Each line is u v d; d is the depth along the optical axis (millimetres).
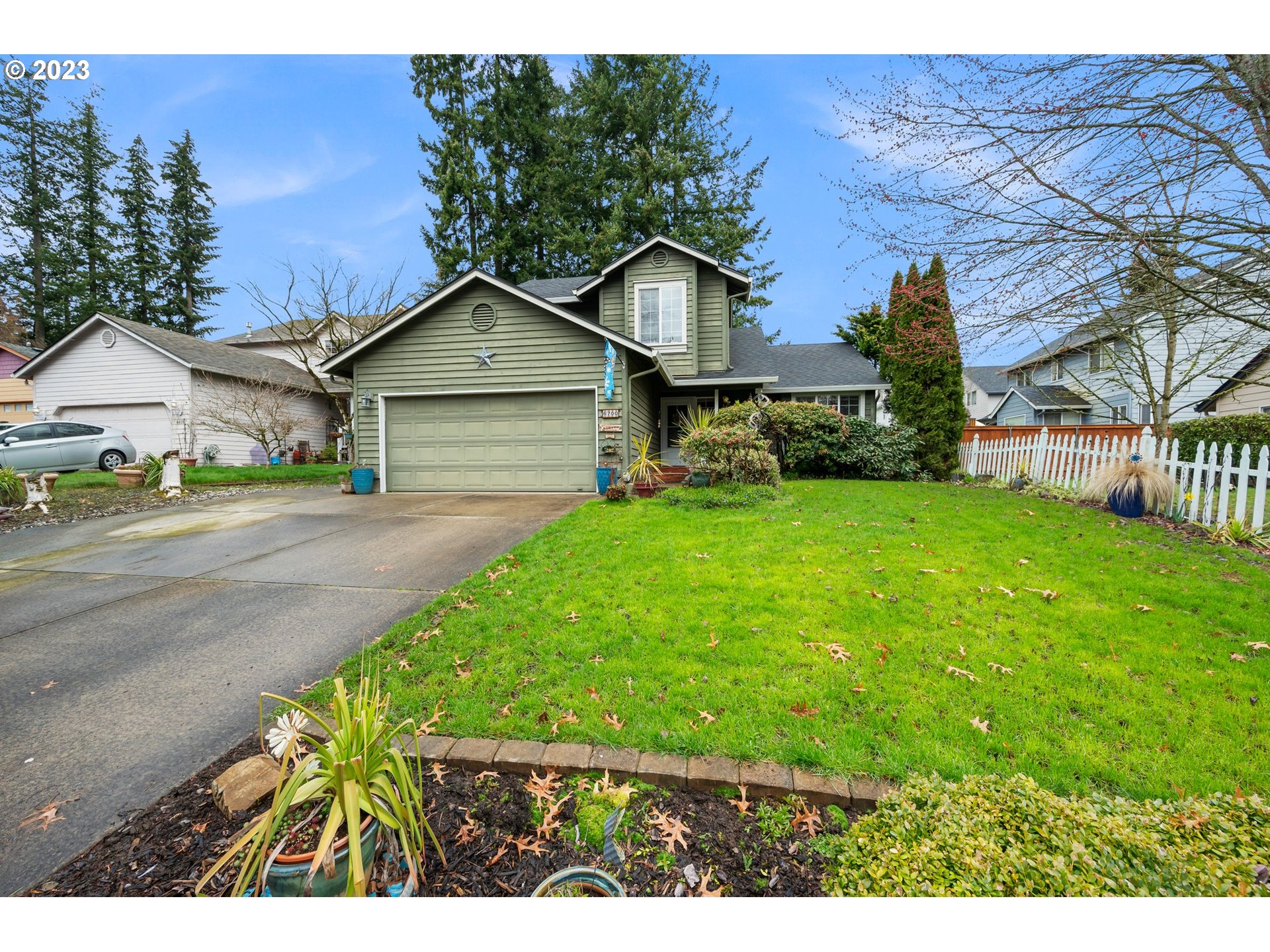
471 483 10062
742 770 2242
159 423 15766
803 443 11242
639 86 22750
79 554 5953
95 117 29875
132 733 2703
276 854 1651
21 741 2631
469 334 9953
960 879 1507
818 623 3547
